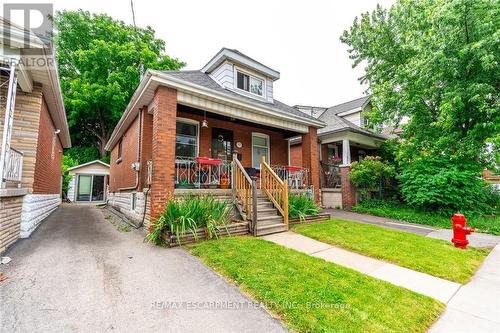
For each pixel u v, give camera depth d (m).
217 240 5.02
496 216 9.17
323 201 13.09
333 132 12.40
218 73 10.04
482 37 8.19
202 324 2.27
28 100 5.75
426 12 9.33
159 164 5.68
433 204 9.44
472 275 3.87
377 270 3.88
